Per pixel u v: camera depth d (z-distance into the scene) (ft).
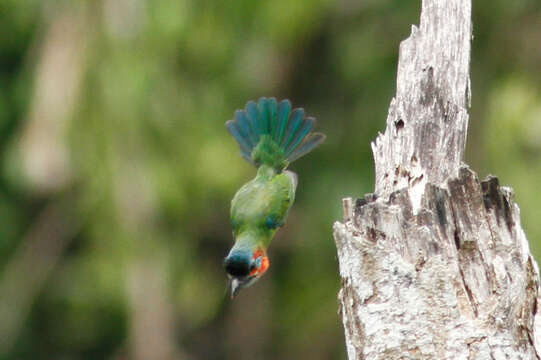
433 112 19.66
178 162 46.78
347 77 52.75
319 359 56.39
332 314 55.36
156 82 45.29
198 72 48.73
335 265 55.06
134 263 47.93
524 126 48.49
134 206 46.06
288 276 57.06
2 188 54.65
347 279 17.90
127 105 44.55
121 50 44.62
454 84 19.85
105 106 44.57
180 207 46.78
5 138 52.24
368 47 52.13
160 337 48.96
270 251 56.90
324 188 53.98
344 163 54.13
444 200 17.72
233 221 24.18
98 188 45.75
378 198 18.44
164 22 44.98
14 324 54.90
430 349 17.11
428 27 20.34
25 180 47.47
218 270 56.49
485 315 17.22
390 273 17.42
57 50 44.83
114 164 45.14
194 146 47.06
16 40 51.39
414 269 17.31
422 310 17.21
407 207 17.85
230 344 59.36
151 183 45.65
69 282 54.85
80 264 52.49
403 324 17.26
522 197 47.29
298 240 55.62
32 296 54.75
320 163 54.65
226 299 59.11
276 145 26.00
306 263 55.62
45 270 54.39
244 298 59.16
